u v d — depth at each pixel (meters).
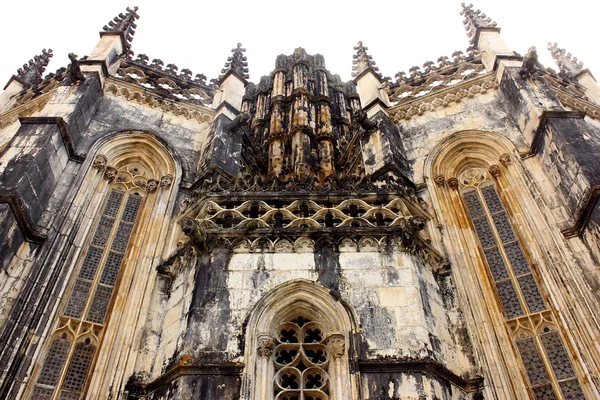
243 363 9.47
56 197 14.45
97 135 17.20
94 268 14.01
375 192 13.62
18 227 12.48
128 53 22.72
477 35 22.09
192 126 19.61
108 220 15.45
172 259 13.62
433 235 14.73
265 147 27.38
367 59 24.50
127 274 13.88
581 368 11.43
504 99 18.38
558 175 14.47
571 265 12.88
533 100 16.50
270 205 13.34
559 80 21.00
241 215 12.81
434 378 9.53
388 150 17.08
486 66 20.53
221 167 16.69
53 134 14.73
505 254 14.36
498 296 13.50
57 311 12.50
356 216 13.07
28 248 12.75
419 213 14.63
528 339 12.45
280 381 9.78
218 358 9.55
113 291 13.64
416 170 17.36
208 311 10.41
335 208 13.09
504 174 16.39
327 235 11.92
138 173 17.27
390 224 12.72
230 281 10.97
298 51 35.22
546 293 13.02
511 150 16.61
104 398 10.84
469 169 17.28
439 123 18.92
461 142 17.72
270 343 9.98
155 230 15.05
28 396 11.02
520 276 13.70
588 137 14.30
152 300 12.73
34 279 12.36
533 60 17.50
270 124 29.50
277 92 31.75
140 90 19.73
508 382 11.50
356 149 22.33
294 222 12.52
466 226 15.34
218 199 13.31
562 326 12.23
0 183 12.55
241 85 22.34
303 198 13.38
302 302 10.80
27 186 13.05
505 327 12.76
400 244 11.88
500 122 17.77
